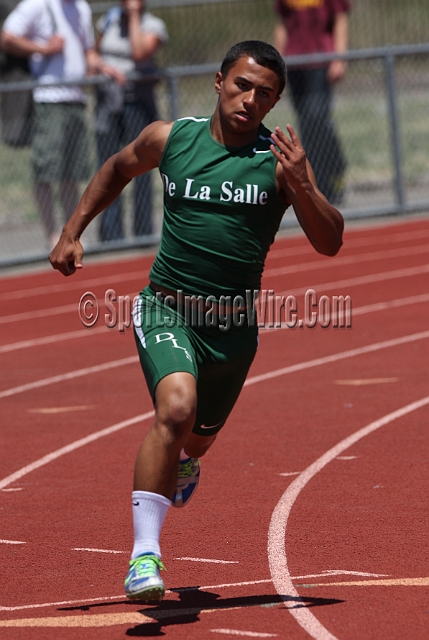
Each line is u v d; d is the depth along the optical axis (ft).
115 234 127.54
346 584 34.60
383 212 142.61
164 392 32.22
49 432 58.95
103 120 120.98
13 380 73.15
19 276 120.06
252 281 35.78
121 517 43.70
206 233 34.60
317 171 139.03
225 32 216.33
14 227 136.15
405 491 45.57
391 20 222.07
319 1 145.79
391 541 39.01
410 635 29.99
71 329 90.89
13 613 33.09
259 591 34.35
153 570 30.63
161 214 139.03
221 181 34.22
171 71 125.59
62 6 121.70
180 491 37.86
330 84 138.41
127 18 125.90
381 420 58.23
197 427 37.06
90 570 37.32
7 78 124.06
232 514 43.47
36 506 45.68
